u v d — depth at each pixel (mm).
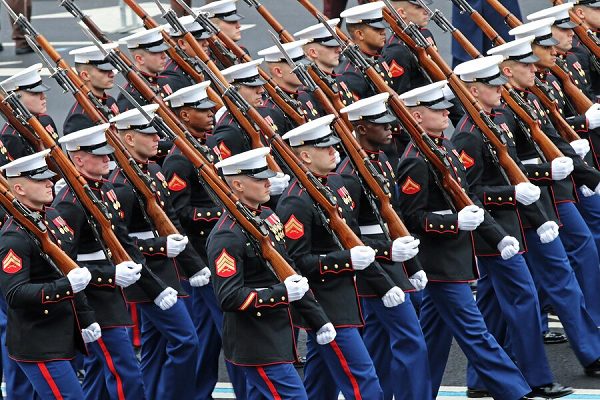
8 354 30406
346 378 30766
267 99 38500
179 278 34094
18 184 29703
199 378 35125
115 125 33500
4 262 29016
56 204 31062
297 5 76188
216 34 41812
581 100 40781
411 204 32875
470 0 55344
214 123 38000
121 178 32969
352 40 41844
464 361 37875
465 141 34562
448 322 33406
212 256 28844
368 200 32031
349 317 30625
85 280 29266
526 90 37875
